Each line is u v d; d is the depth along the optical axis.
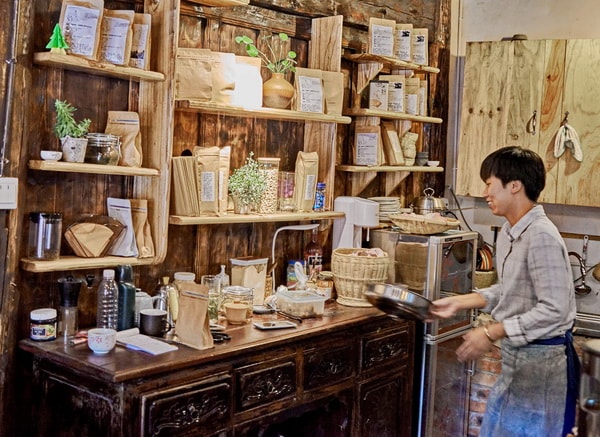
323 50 3.56
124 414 2.22
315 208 3.55
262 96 3.26
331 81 3.49
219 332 2.73
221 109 2.94
